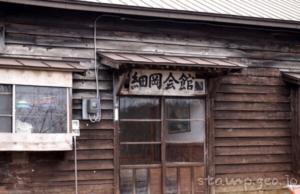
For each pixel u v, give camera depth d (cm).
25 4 832
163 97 970
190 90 982
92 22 927
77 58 912
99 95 923
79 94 908
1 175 848
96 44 929
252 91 1055
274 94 1079
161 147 964
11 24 868
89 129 912
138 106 955
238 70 942
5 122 805
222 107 1023
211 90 995
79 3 858
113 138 927
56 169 884
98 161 916
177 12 930
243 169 1039
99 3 869
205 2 1091
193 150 992
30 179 866
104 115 925
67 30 909
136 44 959
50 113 835
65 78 848
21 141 810
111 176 924
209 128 999
